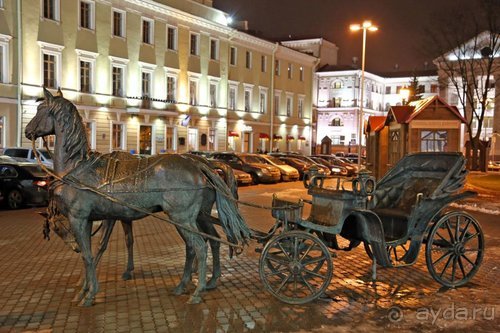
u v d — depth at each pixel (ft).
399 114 73.20
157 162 23.04
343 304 22.86
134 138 129.59
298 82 203.00
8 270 28.37
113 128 124.88
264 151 183.52
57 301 22.86
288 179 107.45
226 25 159.74
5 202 56.08
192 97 149.89
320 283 26.02
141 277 27.04
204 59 152.25
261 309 21.99
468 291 25.26
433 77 278.67
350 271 29.01
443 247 26.43
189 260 24.11
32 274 27.50
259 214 53.98
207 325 20.04
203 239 23.27
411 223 25.20
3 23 100.53
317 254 31.94
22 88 103.19
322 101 263.29
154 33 134.82
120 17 126.21
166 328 19.70
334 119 260.62
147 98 131.75
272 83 183.73
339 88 259.60
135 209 22.39
